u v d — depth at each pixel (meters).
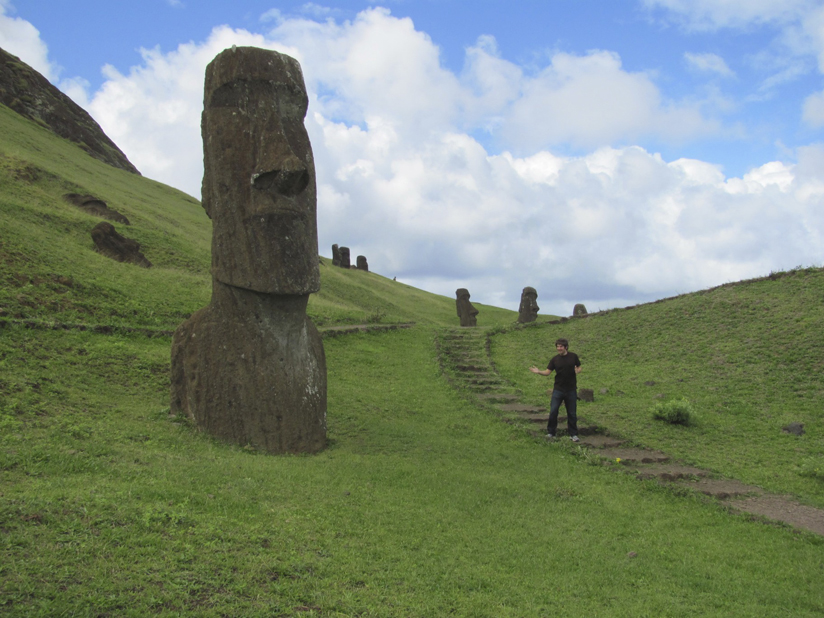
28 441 6.87
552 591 5.39
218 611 3.94
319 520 6.05
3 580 3.79
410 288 50.62
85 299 15.82
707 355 17.89
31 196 25.39
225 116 9.52
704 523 7.96
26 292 14.50
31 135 42.53
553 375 18.19
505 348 21.38
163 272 21.56
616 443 11.88
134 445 7.78
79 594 3.81
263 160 9.38
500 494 8.23
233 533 5.21
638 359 18.75
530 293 29.42
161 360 12.56
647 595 5.60
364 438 10.86
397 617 4.36
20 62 55.41
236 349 9.55
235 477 7.04
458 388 15.60
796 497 9.48
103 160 55.47
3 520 4.52
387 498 7.32
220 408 9.36
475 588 5.19
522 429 12.17
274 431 9.43
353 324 22.50
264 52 9.68
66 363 10.89
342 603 4.38
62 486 5.56
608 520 7.74
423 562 5.52
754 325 19.05
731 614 5.33
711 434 12.91
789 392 14.80
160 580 4.17
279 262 9.45
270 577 4.57
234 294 9.62
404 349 20.03
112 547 4.48
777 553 7.01
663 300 23.61
